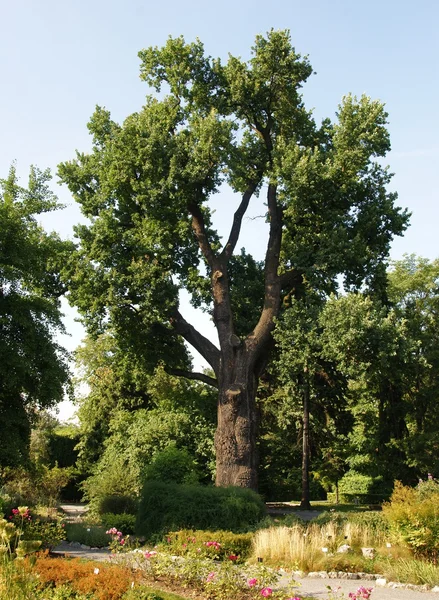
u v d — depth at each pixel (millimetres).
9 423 18516
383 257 26047
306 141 26812
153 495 17359
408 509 12898
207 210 28234
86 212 26250
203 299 28516
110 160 25078
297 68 25594
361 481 40469
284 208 25891
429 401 31953
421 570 11156
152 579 10250
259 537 13711
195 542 13578
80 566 9539
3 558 7559
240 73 25781
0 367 17828
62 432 44156
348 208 25719
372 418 35562
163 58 26531
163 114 25719
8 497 16781
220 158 23984
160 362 27000
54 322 19656
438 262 38062
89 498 25219
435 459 29875
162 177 24359
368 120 24172
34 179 20828
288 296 27219
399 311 33594
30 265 19766
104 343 36156
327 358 23422
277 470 35406
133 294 24406
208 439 27406
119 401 34906
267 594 8227
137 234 25281
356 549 13281
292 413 32375
